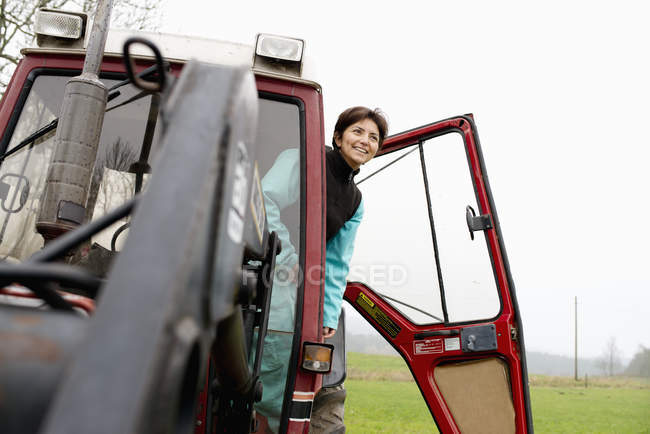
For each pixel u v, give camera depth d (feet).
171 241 1.67
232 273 2.21
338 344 8.79
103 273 5.90
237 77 2.16
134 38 2.34
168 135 1.93
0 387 1.65
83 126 4.79
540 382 116.47
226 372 3.74
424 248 10.45
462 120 10.49
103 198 6.24
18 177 6.36
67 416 1.37
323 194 6.70
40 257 2.09
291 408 6.02
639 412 64.08
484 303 9.79
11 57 27.22
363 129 7.93
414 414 43.55
